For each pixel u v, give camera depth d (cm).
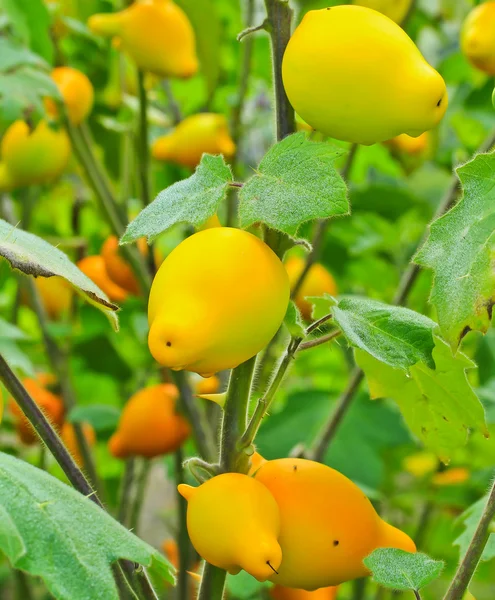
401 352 63
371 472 110
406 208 132
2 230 66
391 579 64
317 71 63
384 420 114
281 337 124
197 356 61
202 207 62
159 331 60
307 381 165
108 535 61
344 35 62
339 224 137
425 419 72
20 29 109
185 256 61
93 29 101
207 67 127
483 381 125
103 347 135
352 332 63
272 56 67
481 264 59
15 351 115
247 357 62
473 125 144
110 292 118
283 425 114
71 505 62
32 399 68
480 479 117
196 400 115
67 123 107
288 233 60
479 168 60
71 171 122
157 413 101
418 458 137
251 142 160
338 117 63
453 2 135
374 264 140
